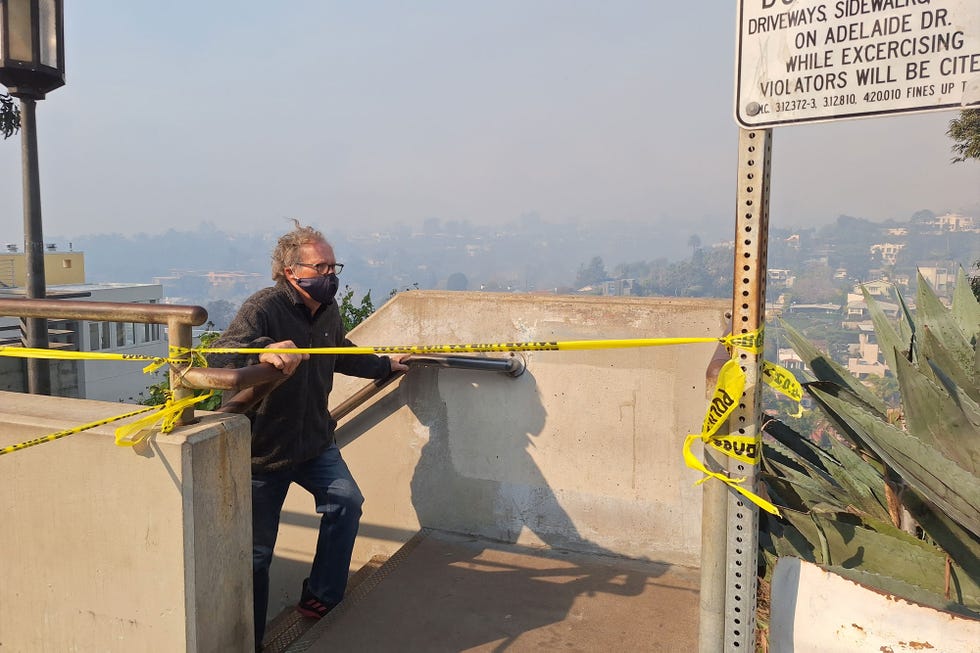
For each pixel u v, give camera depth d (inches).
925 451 76.2
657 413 130.4
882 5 58.0
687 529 130.3
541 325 136.3
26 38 229.6
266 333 109.5
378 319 146.7
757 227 65.4
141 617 85.9
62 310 90.0
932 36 56.6
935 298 122.0
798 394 67.6
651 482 131.8
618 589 123.3
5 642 93.3
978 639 60.7
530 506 139.6
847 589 65.8
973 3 55.0
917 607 63.1
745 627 70.2
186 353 86.6
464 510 144.6
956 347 118.7
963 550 82.5
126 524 85.0
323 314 119.6
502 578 128.0
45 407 94.6
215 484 85.9
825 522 87.7
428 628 113.3
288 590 158.9
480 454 142.5
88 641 88.8
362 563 152.4
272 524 116.6
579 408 135.3
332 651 108.5
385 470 149.9
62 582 89.0
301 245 113.3
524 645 108.4
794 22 61.3
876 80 59.0
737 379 67.4
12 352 95.3
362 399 144.9
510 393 139.5
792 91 62.1
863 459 111.5
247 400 101.0
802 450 116.3
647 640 108.9
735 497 69.3
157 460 82.7
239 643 91.3
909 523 95.3
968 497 74.5
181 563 83.0
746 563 69.6
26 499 89.4
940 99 56.9
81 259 1498.5
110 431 84.6
